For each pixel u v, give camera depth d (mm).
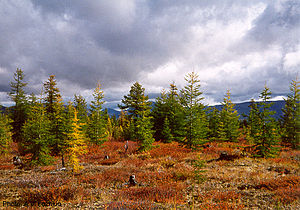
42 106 18516
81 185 10055
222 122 29578
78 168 13859
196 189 8953
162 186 9094
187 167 13359
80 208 6566
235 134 29031
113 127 39438
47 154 17547
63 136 16094
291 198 6758
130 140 32344
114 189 9555
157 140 32406
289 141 24172
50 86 29922
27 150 16875
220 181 10141
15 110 34188
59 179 10984
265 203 6715
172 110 32500
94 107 28172
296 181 8766
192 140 19484
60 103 26125
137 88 35188
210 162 15039
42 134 16844
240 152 19172
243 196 7629
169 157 16984
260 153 16734
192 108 19297
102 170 13453
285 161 14898
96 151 23547
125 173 12320
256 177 10562
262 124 16922
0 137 22266
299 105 24219
